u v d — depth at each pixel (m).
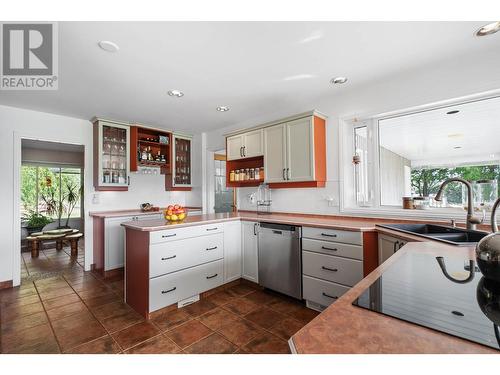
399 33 1.84
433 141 2.85
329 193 3.04
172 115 3.73
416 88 2.42
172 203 4.99
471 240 1.83
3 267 3.09
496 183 2.40
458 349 0.51
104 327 2.13
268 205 3.68
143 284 2.32
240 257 3.13
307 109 3.27
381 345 0.52
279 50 2.04
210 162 4.89
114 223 3.59
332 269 2.34
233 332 2.05
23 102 3.12
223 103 3.25
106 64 2.23
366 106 2.76
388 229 2.15
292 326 2.14
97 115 3.69
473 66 2.13
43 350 1.82
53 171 6.23
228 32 1.81
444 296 0.78
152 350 1.82
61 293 2.89
